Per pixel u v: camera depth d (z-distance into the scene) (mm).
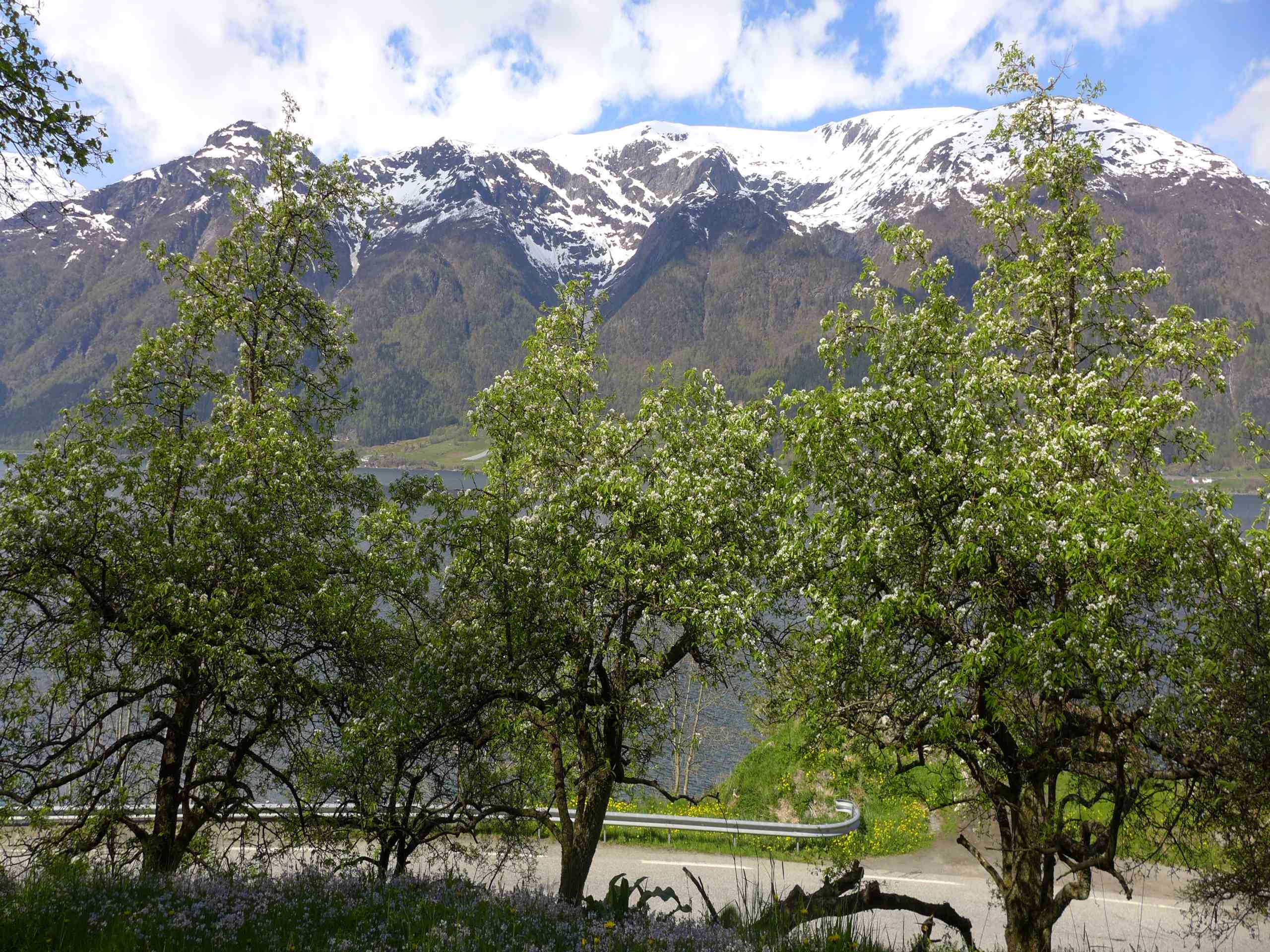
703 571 14844
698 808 27500
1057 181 17672
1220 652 10984
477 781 14086
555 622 14109
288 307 20266
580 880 14422
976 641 11016
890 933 17844
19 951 6211
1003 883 12320
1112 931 18562
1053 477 12727
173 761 14977
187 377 18922
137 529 14930
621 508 15445
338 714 15820
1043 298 17062
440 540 15227
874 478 12641
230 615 13961
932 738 11617
